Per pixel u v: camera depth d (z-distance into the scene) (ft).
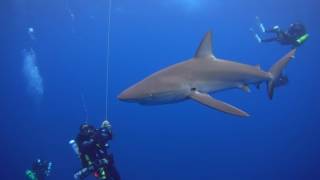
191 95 20.39
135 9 127.03
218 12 148.36
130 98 18.89
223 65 22.67
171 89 19.88
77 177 24.79
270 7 141.08
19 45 154.40
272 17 156.25
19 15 107.04
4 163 123.85
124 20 149.18
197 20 164.66
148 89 19.27
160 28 180.86
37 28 133.39
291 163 123.34
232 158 149.48
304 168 112.06
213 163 146.00
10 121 204.95
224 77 22.33
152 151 179.32
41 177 51.19
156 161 152.05
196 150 186.91
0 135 150.10
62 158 121.80
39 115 216.54
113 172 25.91
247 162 142.92
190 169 138.10
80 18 126.31
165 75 20.52
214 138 205.16
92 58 210.59
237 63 23.71
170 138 203.41
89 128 24.91
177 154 176.65
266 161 142.10
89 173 24.94
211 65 22.33
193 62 22.02
